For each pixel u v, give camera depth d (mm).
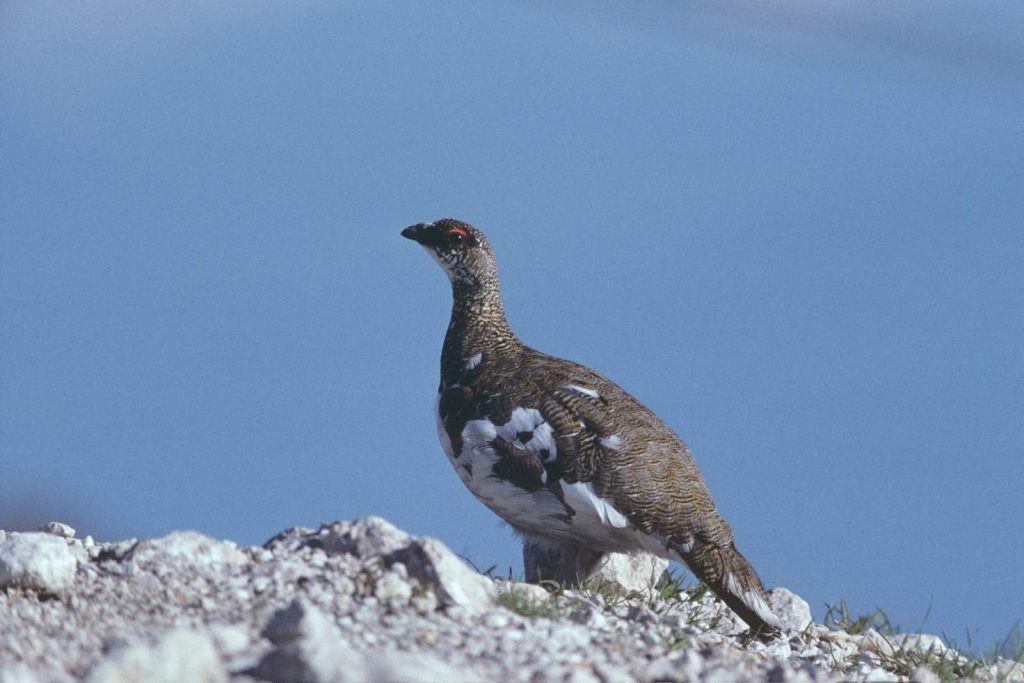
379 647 8859
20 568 9828
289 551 10680
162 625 9305
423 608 9773
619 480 13344
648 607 13195
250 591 9906
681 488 13359
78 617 9531
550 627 9930
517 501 13836
